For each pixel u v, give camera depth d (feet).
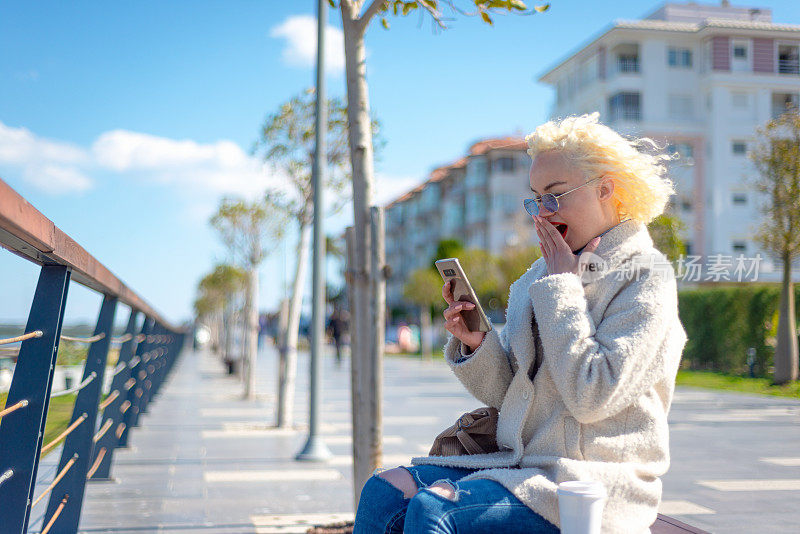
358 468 12.28
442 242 170.40
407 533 5.88
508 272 109.50
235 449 24.17
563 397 6.04
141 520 14.64
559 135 6.73
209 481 18.84
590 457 6.18
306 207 30.99
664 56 63.57
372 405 12.00
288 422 29.68
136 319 20.62
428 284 119.85
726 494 13.08
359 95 11.83
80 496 12.42
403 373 69.87
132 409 24.57
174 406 38.60
